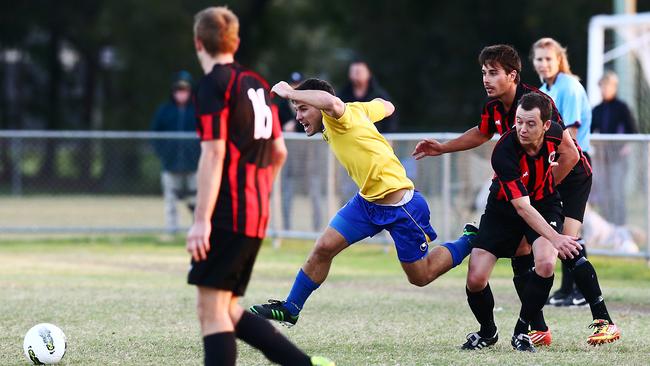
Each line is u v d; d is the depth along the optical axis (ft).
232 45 55.72
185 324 85.92
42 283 116.88
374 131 75.15
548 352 72.13
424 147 80.12
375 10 366.63
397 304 98.68
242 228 54.90
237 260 55.11
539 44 91.04
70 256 151.84
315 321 87.45
